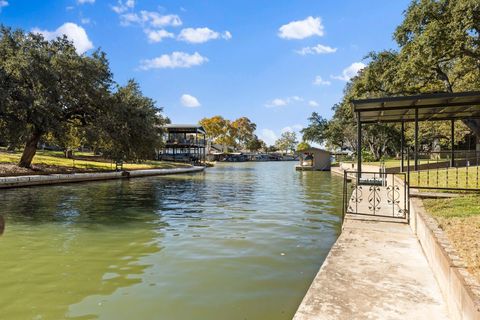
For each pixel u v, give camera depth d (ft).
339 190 57.57
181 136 185.98
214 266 17.22
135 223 28.17
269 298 13.39
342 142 191.42
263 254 19.39
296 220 29.89
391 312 9.82
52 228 25.82
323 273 13.00
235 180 81.46
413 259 14.74
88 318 11.71
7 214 31.48
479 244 12.15
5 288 14.26
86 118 78.48
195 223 28.37
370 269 13.46
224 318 11.73
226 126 328.90
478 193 25.61
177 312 12.17
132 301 13.06
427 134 95.76
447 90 60.08
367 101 31.71
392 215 24.02
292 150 419.95
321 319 9.39
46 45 69.31
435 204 21.79
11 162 71.26
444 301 10.54
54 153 122.31
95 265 17.30
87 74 70.59
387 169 63.57
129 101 83.97
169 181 76.69
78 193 49.37
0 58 62.59
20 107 60.03
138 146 82.43
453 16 45.27
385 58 70.33
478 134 55.06
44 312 12.14
